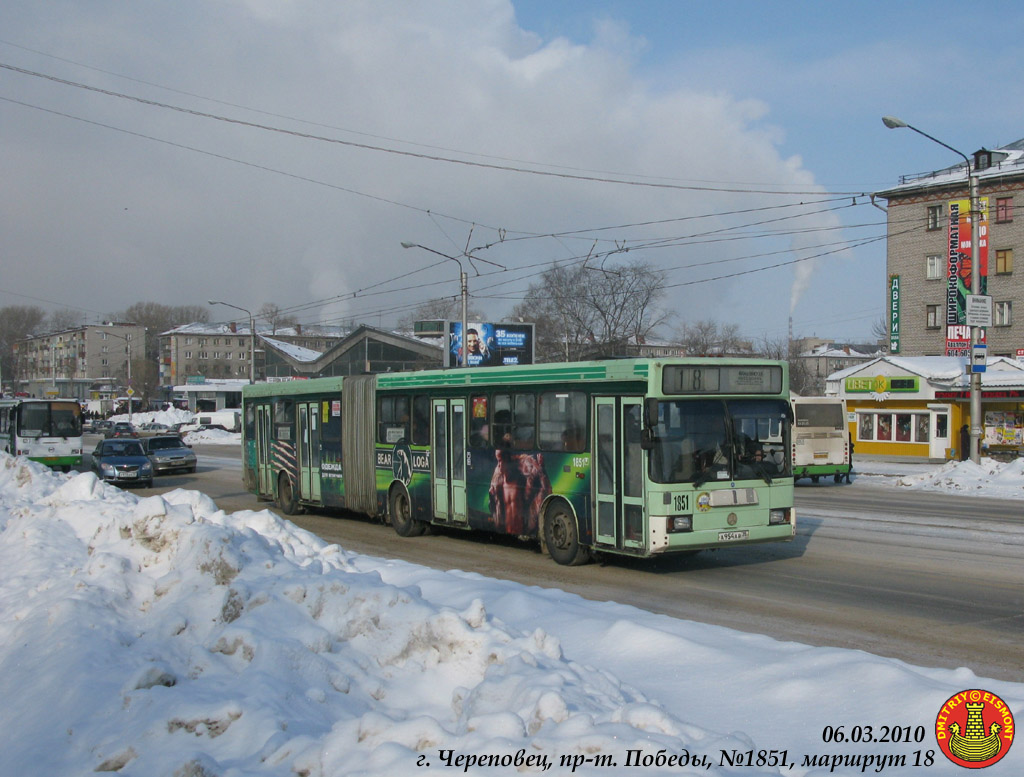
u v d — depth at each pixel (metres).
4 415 31.89
